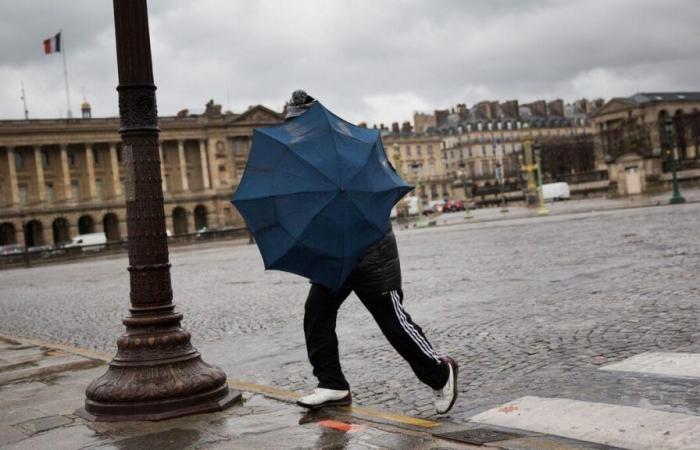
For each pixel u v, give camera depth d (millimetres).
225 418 6312
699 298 10500
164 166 122688
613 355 7695
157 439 5797
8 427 6555
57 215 109875
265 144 5938
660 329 8711
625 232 25047
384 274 5898
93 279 34562
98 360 10117
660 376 6602
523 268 17766
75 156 115688
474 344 9234
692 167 76500
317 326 6465
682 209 35125
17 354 11578
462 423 5805
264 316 14391
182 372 6605
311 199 5562
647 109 157750
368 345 9969
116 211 115438
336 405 6504
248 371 9180
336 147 5734
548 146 140875
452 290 15125
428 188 165250
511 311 11484
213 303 17891
